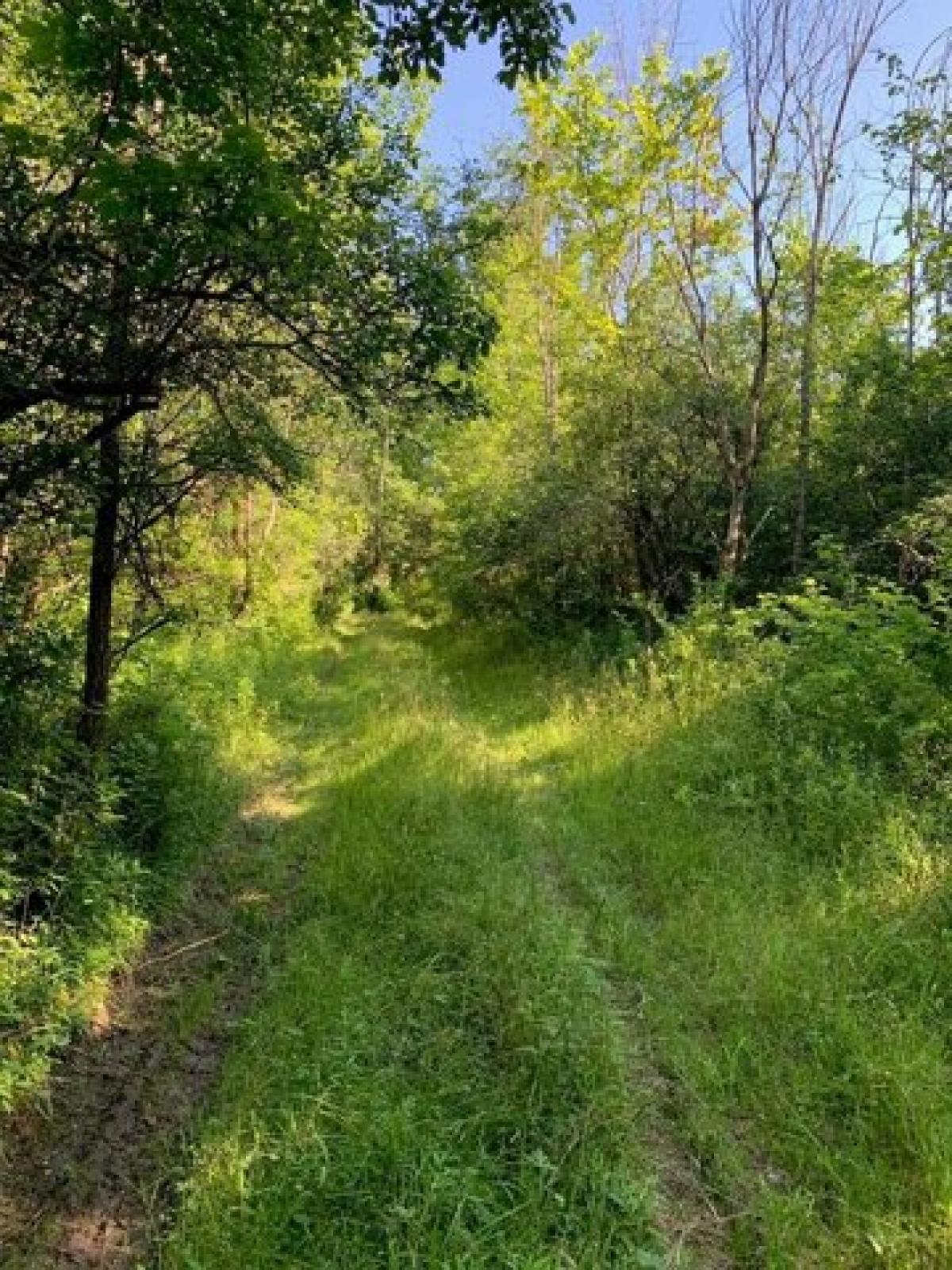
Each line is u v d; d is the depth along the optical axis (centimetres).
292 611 1686
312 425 855
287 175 386
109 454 532
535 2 378
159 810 604
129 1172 342
